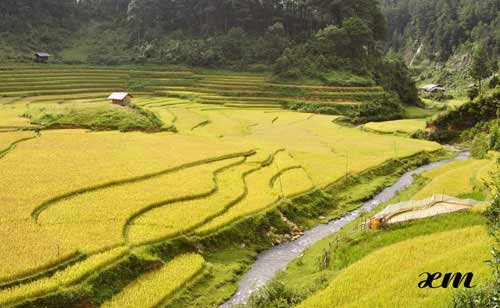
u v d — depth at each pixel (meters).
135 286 23.05
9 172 36.16
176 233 27.45
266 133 68.12
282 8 132.75
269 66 115.62
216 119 76.62
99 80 104.19
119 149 45.91
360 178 46.75
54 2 139.38
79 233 25.88
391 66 120.50
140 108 63.50
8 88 89.88
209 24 130.88
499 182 19.69
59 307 20.27
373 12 126.75
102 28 141.62
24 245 23.89
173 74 110.56
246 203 33.94
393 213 32.69
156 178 37.50
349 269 23.67
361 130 79.94
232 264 27.44
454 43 167.62
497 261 12.77
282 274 26.45
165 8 136.25
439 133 71.69
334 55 112.94
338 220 36.59
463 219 29.95
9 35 120.25
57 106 63.62
